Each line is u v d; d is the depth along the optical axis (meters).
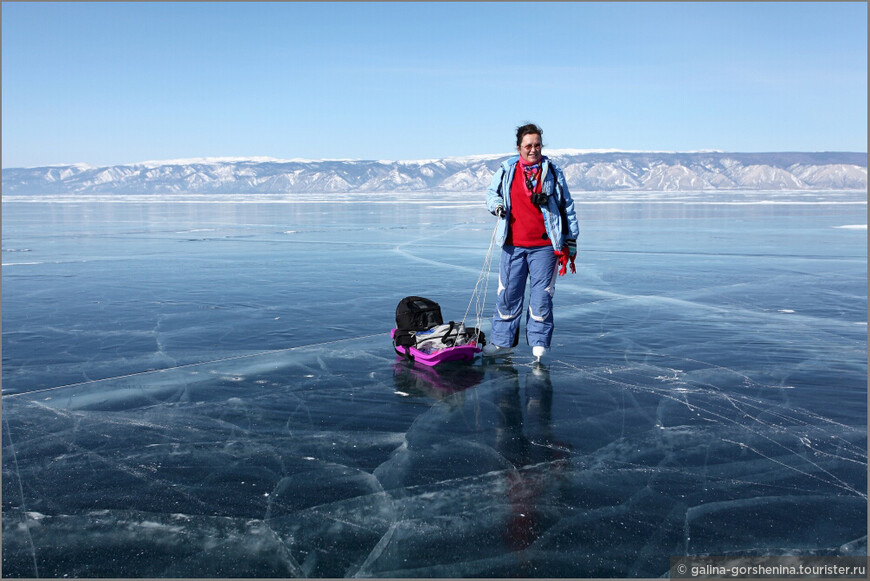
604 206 41.25
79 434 3.29
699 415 3.51
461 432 3.29
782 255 12.02
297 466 2.88
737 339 5.32
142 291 8.22
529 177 4.50
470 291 8.08
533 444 3.12
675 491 2.61
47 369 4.54
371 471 2.82
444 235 18.09
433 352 4.63
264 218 29.11
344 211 37.16
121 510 2.49
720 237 16.27
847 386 4.02
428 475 2.78
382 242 15.81
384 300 7.47
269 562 2.12
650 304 7.01
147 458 2.98
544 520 2.38
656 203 47.16
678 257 11.80
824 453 2.99
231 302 7.37
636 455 2.98
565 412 3.58
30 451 3.08
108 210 41.69
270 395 3.93
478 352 4.83
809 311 6.57
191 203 61.84
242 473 2.81
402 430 3.32
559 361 4.67
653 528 2.33
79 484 2.72
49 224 24.91
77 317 6.49
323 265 11.01
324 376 4.34
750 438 3.18
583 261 11.24
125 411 3.65
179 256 12.66
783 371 4.37
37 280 9.24
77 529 2.35
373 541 2.25
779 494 2.58
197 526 2.36
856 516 2.41
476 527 2.34
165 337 5.57
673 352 4.91
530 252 4.61
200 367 4.58
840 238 15.67
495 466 2.86
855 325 5.87
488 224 23.42
